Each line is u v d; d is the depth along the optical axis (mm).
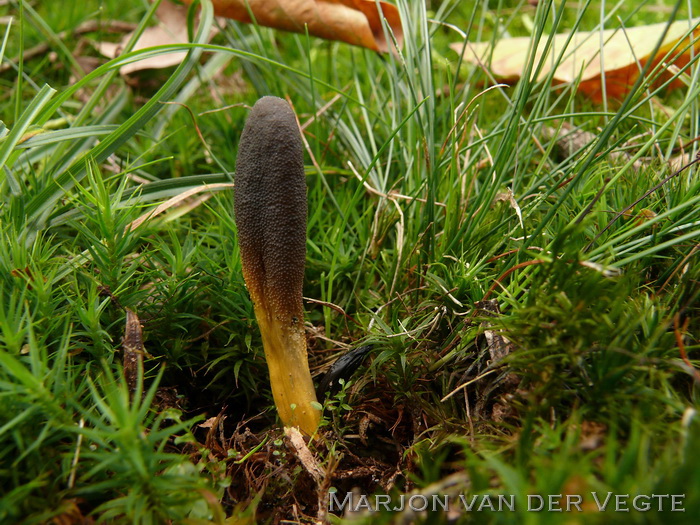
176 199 133
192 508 85
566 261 93
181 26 212
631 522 65
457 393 110
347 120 190
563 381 92
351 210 146
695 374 84
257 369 124
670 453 72
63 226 145
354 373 117
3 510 76
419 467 101
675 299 107
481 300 113
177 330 121
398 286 132
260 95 194
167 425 109
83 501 85
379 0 166
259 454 103
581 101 200
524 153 157
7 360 78
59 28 242
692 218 114
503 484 78
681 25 180
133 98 208
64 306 113
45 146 152
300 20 175
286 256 100
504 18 275
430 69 147
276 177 97
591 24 253
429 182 131
